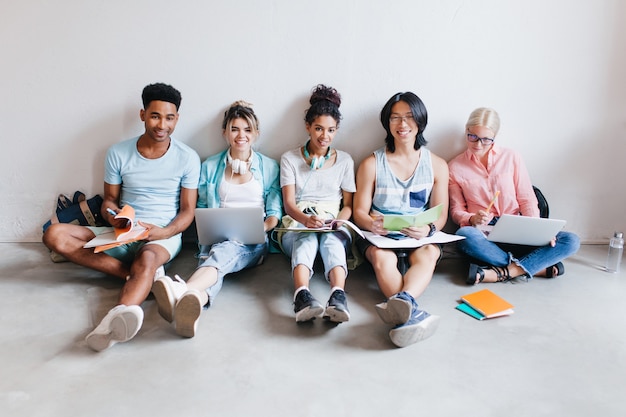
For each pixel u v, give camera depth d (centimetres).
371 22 248
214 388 153
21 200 268
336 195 251
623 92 264
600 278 241
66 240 213
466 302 210
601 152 273
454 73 258
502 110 264
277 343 179
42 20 241
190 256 259
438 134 267
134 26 243
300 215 229
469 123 246
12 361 164
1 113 253
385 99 260
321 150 242
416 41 252
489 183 252
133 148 238
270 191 255
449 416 143
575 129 269
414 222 214
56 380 155
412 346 179
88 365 163
